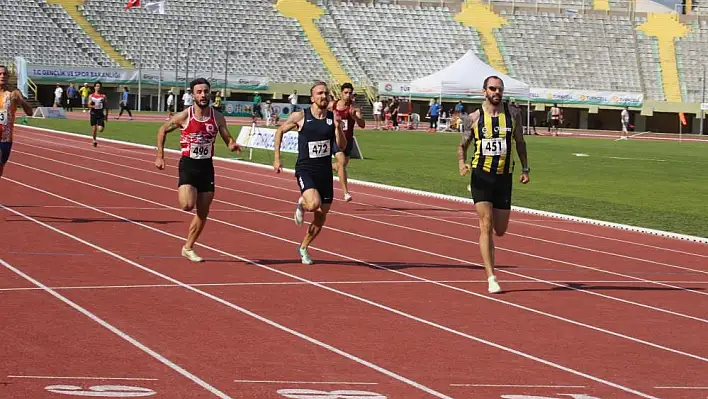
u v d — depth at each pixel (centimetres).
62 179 3247
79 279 1575
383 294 1584
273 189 3297
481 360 1180
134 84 9488
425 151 5872
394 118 9125
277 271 1748
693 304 1658
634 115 11206
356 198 3167
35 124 6556
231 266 1777
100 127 4797
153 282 1582
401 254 2042
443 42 11188
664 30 11800
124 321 1291
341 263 1878
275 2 10975
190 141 1750
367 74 10612
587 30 11650
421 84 8775
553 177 4500
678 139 9375
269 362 1116
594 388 1076
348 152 2861
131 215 2441
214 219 2448
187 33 10331
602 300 1648
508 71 11069
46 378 1001
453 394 1016
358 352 1187
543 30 11575
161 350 1145
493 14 11606
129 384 992
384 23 11200
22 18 9762
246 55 10381
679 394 1067
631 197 3719
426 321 1395
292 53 10550
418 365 1138
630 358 1235
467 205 3134
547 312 1515
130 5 9650
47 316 1298
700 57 11581
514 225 2681
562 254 2194
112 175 3481
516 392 1037
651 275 1961
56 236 2030
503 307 1534
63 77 9156
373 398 984
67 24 9875
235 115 9800
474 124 1622
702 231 2739
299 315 1388
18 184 3025
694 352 1291
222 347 1176
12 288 1476
